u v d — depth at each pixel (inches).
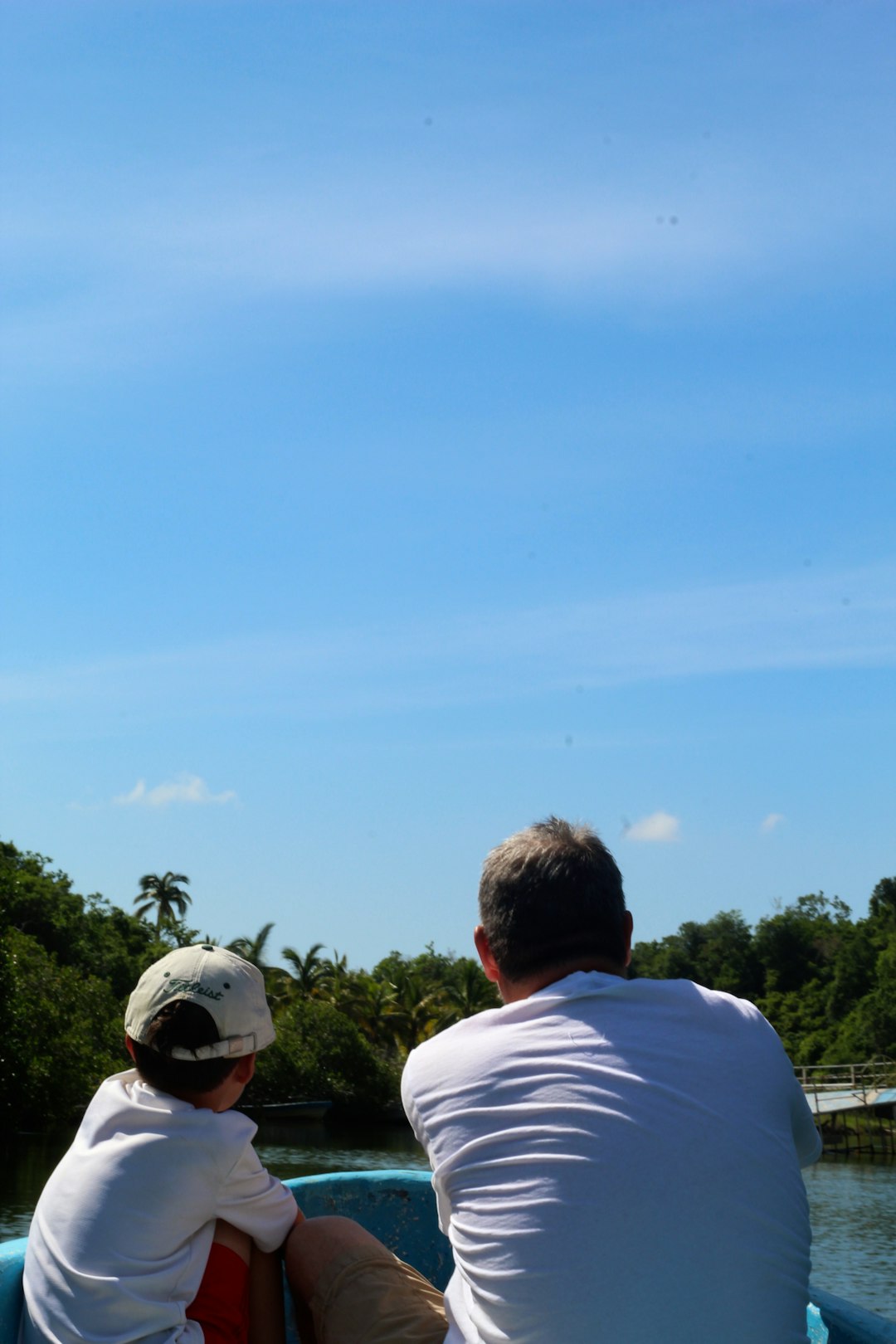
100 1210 62.1
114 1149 64.0
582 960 63.8
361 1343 63.5
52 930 2004.2
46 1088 1213.7
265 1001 70.1
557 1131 56.0
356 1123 2235.5
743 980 3681.1
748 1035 60.3
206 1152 64.2
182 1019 66.4
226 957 69.8
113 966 2101.4
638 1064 57.6
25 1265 65.0
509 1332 53.3
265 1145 1568.7
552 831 67.2
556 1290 52.6
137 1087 68.5
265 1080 2139.5
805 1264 56.7
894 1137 1694.1
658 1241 52.9
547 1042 59.3
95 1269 60.6
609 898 65.1
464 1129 58.7
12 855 2151.8
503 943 64.9
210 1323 63.3
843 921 3754.9
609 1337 51.6
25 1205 788.0
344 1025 2245.3
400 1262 69.0
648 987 61.0
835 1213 1016.2
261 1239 67.5
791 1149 58.3
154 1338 60.3
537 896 64.3
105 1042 1331.2
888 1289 633.6
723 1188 54.4
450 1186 58.6
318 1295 66.8
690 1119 55.7
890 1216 996.6
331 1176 90.1
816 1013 3213.6
